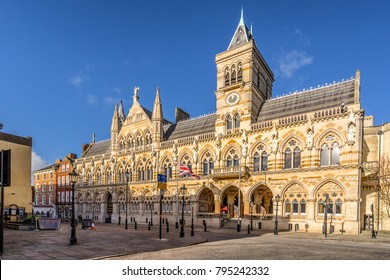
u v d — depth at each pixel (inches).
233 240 986.7
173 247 772.0
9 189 1859.0
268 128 1546.5
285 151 1501.0
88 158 2642.7
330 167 1320.1
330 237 1099.9
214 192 1679.4
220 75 1830.7
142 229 1438.2
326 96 1520.7
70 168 2925.7
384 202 1234.0
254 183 1549.0
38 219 1262.3
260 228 1489.9
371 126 1507.1
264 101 1825.8
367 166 1336.1
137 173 2180.1
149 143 2153.1
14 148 1918.1
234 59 1782.7
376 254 673.0
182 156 1908.2
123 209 2229.3
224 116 1759.4
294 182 1423.5
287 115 1583.4
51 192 3129.9
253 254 661.9
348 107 1328.7
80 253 647.8
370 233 1241.4
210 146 1771.7
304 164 1411.2
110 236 1011.9
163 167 2016.5
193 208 1775.3
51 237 941.8
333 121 1354.6
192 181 1808.6
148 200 2055.9
